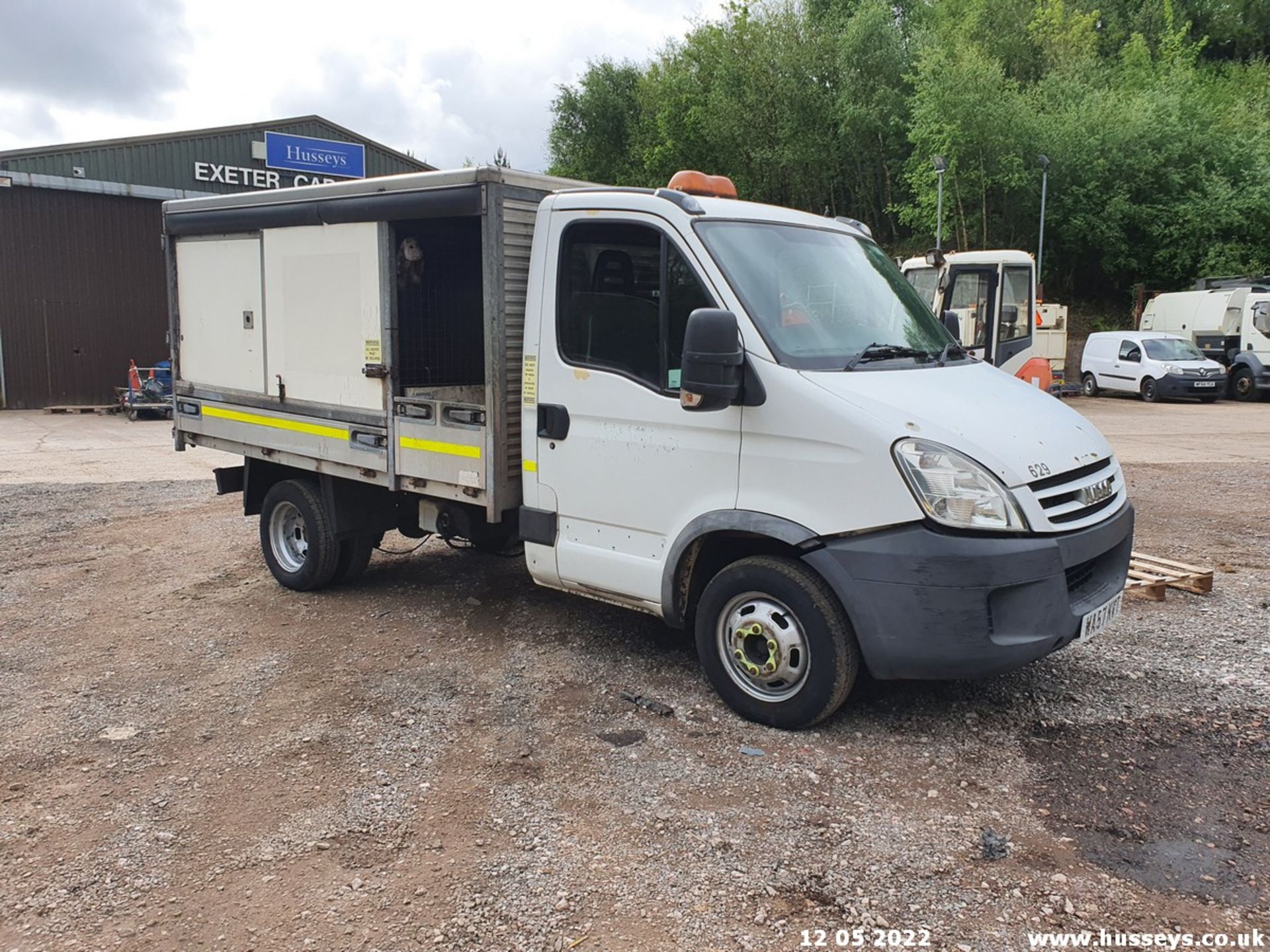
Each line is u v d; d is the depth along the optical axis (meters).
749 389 4.32
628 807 3.80
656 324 4.66
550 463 5.11
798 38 32.59
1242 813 3.70
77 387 23.05
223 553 8.14
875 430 4.02
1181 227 29.55
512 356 5.23
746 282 4.50
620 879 3.32
